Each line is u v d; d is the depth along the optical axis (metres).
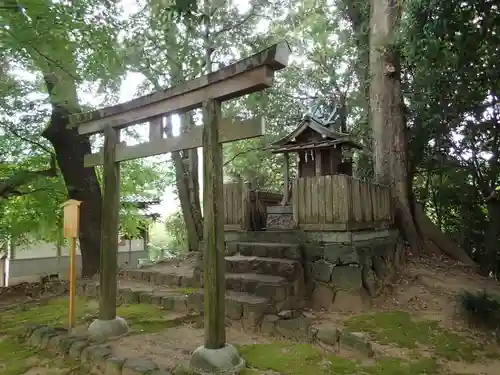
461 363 3.75
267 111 14.20
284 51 3.32
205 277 3.64
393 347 4.14
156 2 8.59
